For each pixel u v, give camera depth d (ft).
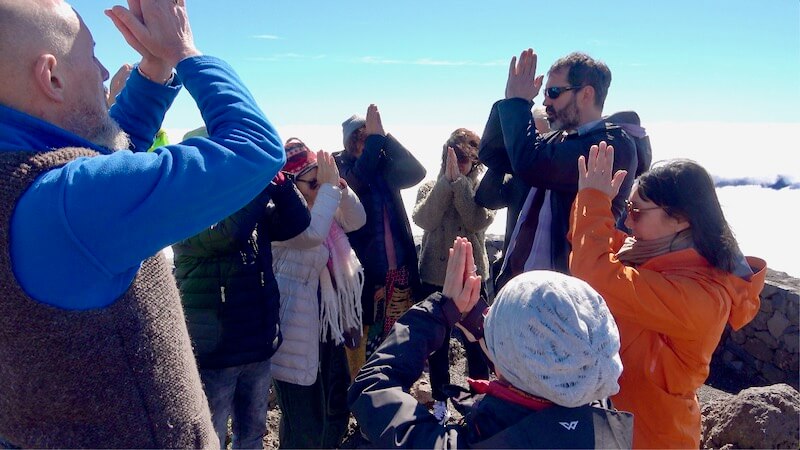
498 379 4.64
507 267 9.45
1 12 3.29
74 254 3.25
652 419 6.29
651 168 6.68
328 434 10.34
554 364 4.09
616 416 4.28
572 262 6.70
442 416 4.90
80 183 3.26
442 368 12.53
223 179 3.57
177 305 4.12
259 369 8.89
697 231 6.28
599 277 6.35
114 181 3.30
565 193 8.70
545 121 11.85
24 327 3.29
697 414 6.50
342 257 10.31
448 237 13.24
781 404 10.69
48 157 3.35
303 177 10.27
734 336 15.53
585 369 4.12
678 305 5.99
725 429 10.96
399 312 12.45
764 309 14.67
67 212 3.21
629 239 7.31
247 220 7.94
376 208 12.32
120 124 4.75
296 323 9.42
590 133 8.38
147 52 4.58
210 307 8.04
